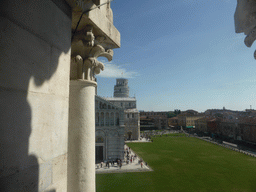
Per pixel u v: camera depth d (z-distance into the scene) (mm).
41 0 2916
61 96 3387
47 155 2902
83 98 4773
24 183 2408
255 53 3746
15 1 2418
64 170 3363
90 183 4562
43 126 2850
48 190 2875
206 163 38750
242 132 67250
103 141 41750
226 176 30141
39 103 2785
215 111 153750
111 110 42781
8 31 2281
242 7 3674
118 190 24156
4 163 2139
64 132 3436
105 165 37531
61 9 3459
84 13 4008
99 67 5328
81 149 4551
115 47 6039
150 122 144750
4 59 2213
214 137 88250
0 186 2070
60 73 3377
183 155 46844
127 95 122000
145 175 30906
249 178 29125
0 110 2133
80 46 4707
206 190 24375
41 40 2871
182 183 26938
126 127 78250
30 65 2619
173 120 141125
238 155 47000
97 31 4867
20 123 2402
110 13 5613
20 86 2428
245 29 3779
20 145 2383
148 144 65688
